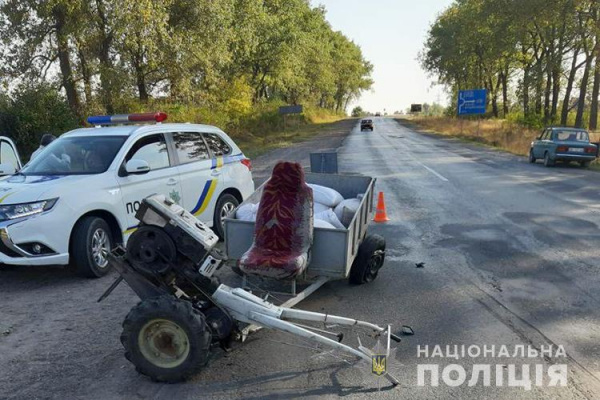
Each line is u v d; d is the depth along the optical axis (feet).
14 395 12.02
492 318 16.63
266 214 15.70
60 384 12.53
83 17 66.54
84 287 19.54
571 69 140.36
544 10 112.16
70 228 19.26
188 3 76.23
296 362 13.70
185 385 12.45
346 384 12.56
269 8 142.31
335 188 23.82
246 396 11.96
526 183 49.26
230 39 86.53
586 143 63.26
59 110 69.26
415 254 24.41
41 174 21.12
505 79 211.82
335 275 15.92
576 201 38.96
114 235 21.49
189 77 84.53
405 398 11.92
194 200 24.97
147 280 13.05
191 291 13.52
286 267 14.38
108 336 15.28
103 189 20.54
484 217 32.99
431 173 57.57
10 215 18.20
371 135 154.81
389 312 17.15
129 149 22.16
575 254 24.09
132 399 11.82
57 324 16.14
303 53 169.78
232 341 13.64
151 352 12.35
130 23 62.08
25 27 70.38
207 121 96.17
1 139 30.86
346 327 15.93
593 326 15.96
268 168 61.87
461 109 156.76
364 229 20.59
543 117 158.10
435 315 16.90
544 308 17.44
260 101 170.50
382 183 49.55
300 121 219.82
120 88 75.25
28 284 19.95
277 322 12.57
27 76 72.74
